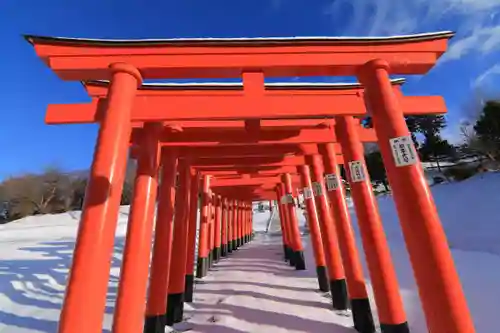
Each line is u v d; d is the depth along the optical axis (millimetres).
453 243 7996
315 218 6898
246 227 21344
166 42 2863
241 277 8281
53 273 7949
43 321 4980
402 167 2500
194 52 2922
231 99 3102
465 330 2102
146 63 2852
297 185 12102
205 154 5547
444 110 3406
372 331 4051
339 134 4242
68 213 31000
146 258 3324
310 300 5668
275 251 14477
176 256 5281
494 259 5863
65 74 2867
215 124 4605
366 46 2994
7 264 8859
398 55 2979
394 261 7266
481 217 9000
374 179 22109
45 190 36875
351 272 4340
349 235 4516
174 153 4855
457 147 18297
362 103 3189
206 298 6320
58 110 3311
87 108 3324
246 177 10883
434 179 16188
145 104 3137
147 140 3688
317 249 6629
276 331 4246
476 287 4598
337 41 2969
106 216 2311
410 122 20578
